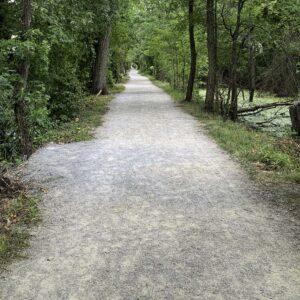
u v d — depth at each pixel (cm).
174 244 504
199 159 918
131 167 852
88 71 2627
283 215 593
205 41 2548
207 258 468
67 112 1562
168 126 1377
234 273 436
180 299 392
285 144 1149
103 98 2455
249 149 973
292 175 760
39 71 1241
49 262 463
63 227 557
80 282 423
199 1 1955
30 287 416
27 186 725
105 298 396
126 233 537
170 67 3744
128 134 1227
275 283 418
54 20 1334
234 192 693
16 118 966
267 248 492
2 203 636
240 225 559
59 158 930
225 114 1627
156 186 728
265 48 2155
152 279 426
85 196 677
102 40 2755
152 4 2697
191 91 2252
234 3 1675
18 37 973
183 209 619
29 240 518
